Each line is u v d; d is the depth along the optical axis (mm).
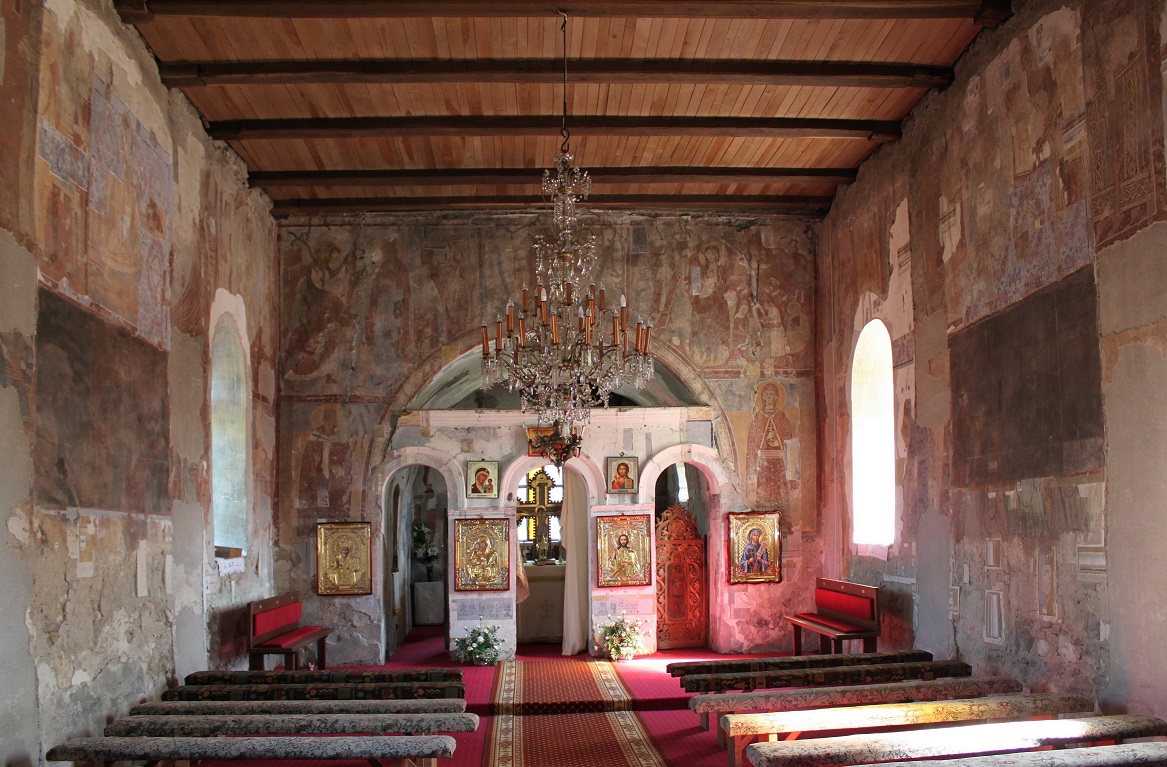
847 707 9289
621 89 12617
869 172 14992
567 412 11250
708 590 17766
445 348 17016
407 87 12406
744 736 9359
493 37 11250
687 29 11125
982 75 11141
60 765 8141
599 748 10820
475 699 13102
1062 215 9359
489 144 14297
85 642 8789
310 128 13344
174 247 11734
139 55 10789
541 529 23297
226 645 13164
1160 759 7125
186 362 12000
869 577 14656
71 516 8617
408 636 20297
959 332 11695
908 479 13188
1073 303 9133
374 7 10242
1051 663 9461
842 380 16094
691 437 17203
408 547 21250
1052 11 9578
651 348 17250
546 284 17203
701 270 17484
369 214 17172
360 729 8523
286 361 16828
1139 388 8102
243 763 10148
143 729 8555
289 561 16375
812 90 12695
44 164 8375
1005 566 10422
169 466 11234
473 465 16781
